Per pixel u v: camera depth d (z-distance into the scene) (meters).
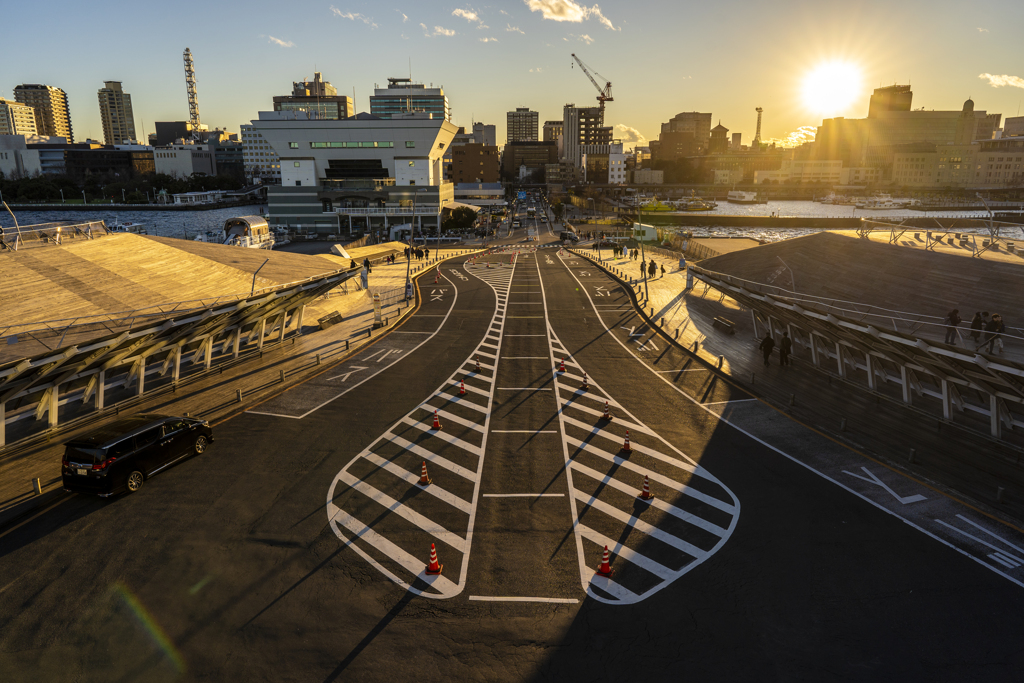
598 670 11.59
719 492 18.53
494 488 18.84
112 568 14.64
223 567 14.71
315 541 15.85
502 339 39.16
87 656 11.90
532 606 13.41
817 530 16.36
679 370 32.03
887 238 36.88
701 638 12.41
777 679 11.32
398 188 142.12
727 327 39.94
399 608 13.34
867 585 14.02
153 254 31.69
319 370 31.86
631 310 48.34
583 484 19.11
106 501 17.78
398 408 26.11
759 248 41.47
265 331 37.53
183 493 18.33
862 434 23.11
